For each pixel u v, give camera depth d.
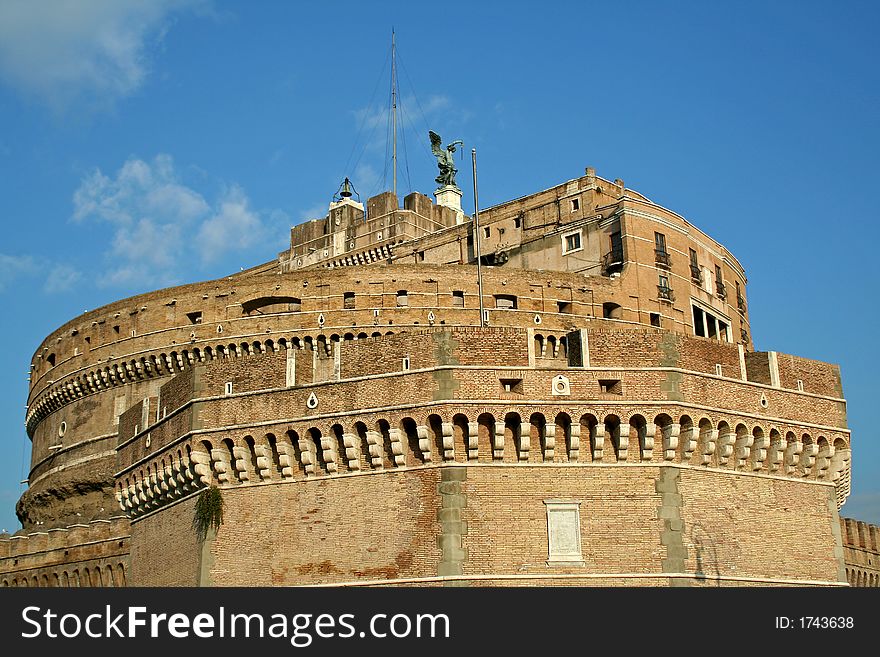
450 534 45.84
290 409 50.12
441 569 45.59
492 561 45.59
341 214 137.75
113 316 111.25
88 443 110.31
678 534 46.97
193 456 51.31
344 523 48.09
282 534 49.25
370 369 49.00
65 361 115.62
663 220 108.25
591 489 47.00
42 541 88.50
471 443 46.66
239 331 103.75
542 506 46.47
